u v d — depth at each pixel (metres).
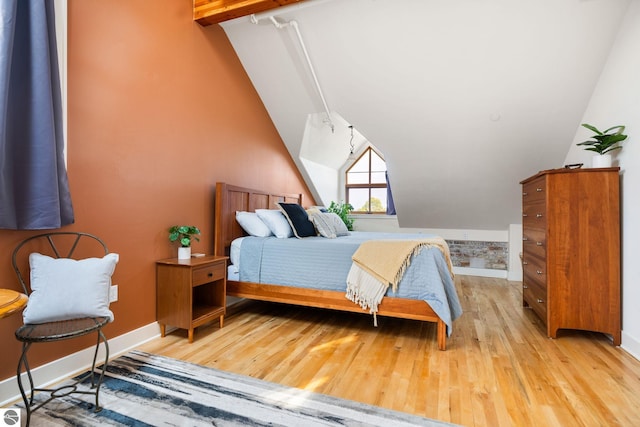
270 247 2.87
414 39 2.89
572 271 2.44
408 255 2.40
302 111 3.90
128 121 2.22
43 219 1.61
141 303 2.32
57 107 1.68
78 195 1.91
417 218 5.08
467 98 3.25
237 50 3.39
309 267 2.72
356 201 5.86
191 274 2.32
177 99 2.64
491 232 4.91
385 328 2.72
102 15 2.04
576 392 1.71
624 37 2.39
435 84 3.20
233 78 3.37
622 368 1.98
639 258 2.14
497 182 4.08
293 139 4.29
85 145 1.94
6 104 1.49
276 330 2.65
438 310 2.24
